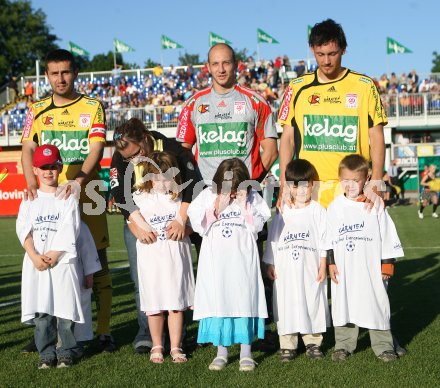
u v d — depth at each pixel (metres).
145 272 5.16
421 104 28.59
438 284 8.36
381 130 5.43
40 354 5.04
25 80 36.47
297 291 5.07
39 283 5.03
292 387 4.30
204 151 5.73
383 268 5.05
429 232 15.01
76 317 5.04
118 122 28.36
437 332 5.80
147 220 5.23
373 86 5.43
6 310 7.49
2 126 30.16
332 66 5.29
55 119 5.98
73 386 4.43
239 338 4.86
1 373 4.84
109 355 5.38
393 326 6.12
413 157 27.22
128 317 6.94
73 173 5.98
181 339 5.33
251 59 34.22
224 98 5.67
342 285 5.05
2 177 7.12
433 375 4.49
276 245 5.22
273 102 28.89
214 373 4.71
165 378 4.58
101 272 5.77
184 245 5.26
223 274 4.89
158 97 32.53
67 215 5.08
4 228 18.98
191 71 35.53
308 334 5.18
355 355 5.13
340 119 5.41
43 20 66.62
